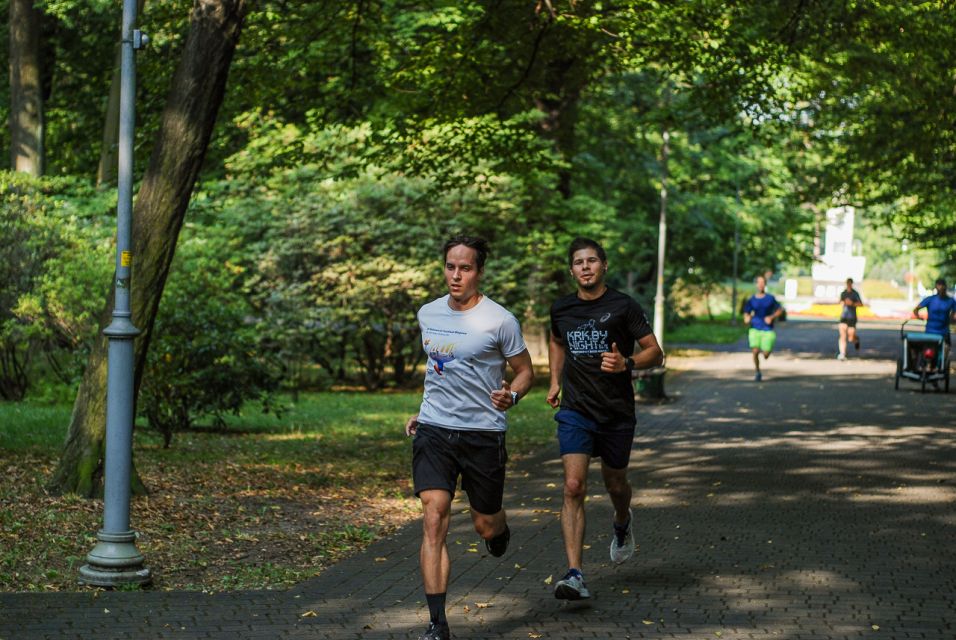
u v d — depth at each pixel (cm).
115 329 752
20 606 670
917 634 623
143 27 1549
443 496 617
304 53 1683
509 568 793
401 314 2505
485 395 629
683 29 1644
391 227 2447
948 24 1759
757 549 857
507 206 2508
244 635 616
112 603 683
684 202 4022
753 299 2742
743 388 2516
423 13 1800
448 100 1733
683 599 700
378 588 735
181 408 1517
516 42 1728
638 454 1445
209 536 909
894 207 3556
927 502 1079
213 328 1555
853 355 3772
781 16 1692
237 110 1844
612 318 712
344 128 1988
